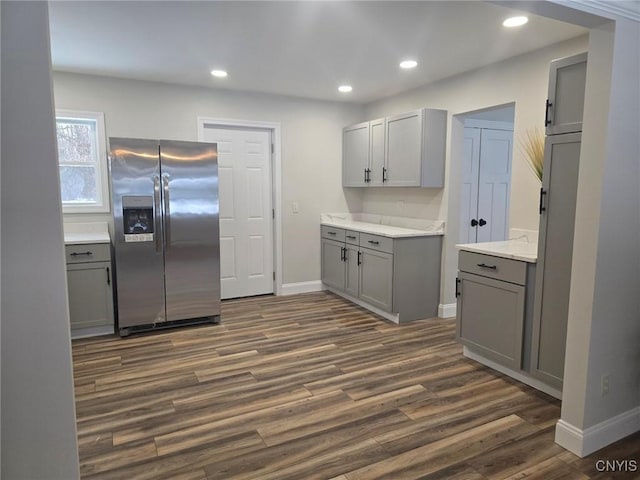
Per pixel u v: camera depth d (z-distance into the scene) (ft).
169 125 14.19
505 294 9.23
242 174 16.02
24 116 3.37
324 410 8.14
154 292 12.43
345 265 15.70
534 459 6.69
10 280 3.45
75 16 8.42
